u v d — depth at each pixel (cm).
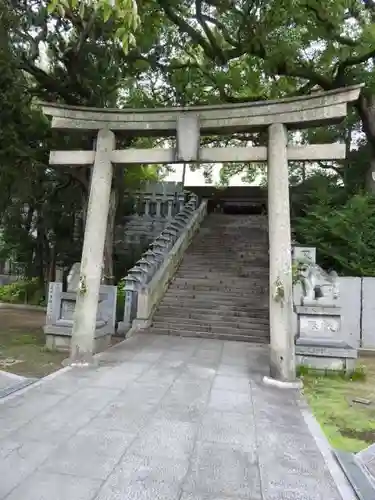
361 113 1525
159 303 1381
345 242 1397
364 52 1421
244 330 1213
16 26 1228
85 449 448
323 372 906
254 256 1705
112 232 1583
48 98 1448
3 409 562
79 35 1335
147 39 1279
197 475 404
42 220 2017
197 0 1316
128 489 371
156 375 774
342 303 1238
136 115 883
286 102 805
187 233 1825
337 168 1991
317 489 389
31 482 376
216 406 611
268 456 454
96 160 887
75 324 845
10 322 1461
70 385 686
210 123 849
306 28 1374
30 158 1365
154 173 2458
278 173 802
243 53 1398
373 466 438
